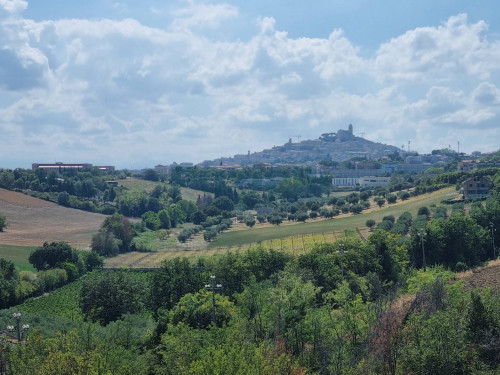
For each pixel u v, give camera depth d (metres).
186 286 77.25
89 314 80.94
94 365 35.28
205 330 46.12
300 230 164.88
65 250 135.12
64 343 40.31
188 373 31.95
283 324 41.81
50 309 100.62
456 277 56.25
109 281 83.38
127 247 170.88
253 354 33.22
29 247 168.12
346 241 85.56
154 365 41.22
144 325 64.44
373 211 180.25
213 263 98.00
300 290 44.94
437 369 28.50
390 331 32.62
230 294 78.38
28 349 38.16
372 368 31.61
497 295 38.81
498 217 102.19
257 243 153.25
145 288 87.12
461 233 88.00
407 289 53.16
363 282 50.53
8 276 111.19
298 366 32.88
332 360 35.28
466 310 32.50
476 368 27.67
